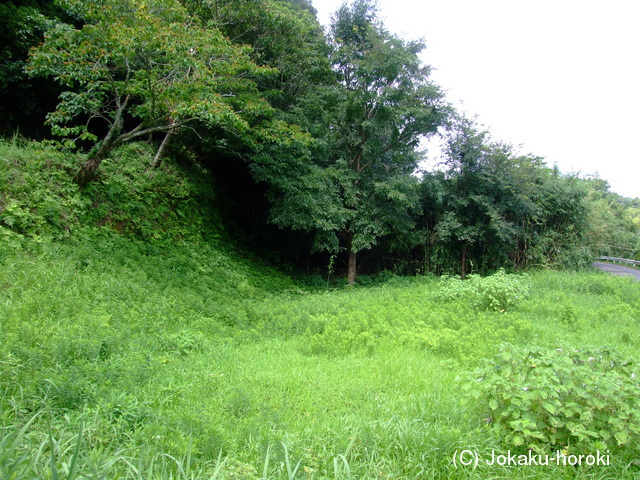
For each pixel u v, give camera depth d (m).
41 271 6.75
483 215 17.88
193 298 8.32
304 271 16.52
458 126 17.30
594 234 25.27
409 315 8.32
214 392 4.44
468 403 3.92
